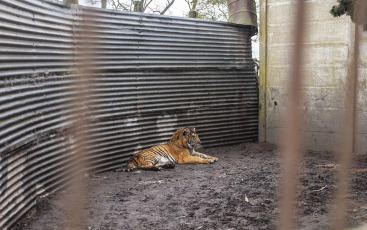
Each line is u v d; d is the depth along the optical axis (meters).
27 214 5.05
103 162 7.43
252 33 10.36
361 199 5.28
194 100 9.30
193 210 5.20
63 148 6.27
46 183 5.78
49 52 6.00
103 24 7.38
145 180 6.86
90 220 4.82
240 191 6.05
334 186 6.09
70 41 6.62
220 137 9.89
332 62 9.02
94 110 7.16
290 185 1.59
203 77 9.42
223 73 9.83
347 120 1.87
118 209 5.26
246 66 10.27
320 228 4.24
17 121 4.91
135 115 8.15
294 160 1.57
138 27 8.09
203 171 7.51
